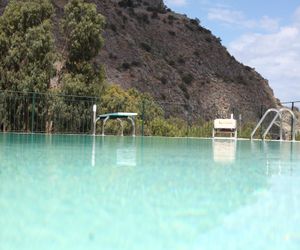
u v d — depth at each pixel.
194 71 49.09
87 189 2.04
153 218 1.53
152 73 44.44
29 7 13.41
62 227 1.36
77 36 14.36
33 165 3.04
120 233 1.33
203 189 2.21
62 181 2.26
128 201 1.80
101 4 48.12
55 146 5.73
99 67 15.05
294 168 3.68
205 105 45.75
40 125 12.54
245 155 5.38
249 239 1.33
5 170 2.69
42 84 12.76
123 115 11.24
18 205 1.63
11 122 12.54
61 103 12.62
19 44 13.15
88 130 13.16
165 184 2.32
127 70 42.25
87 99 13.35
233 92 49.38
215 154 5.29
